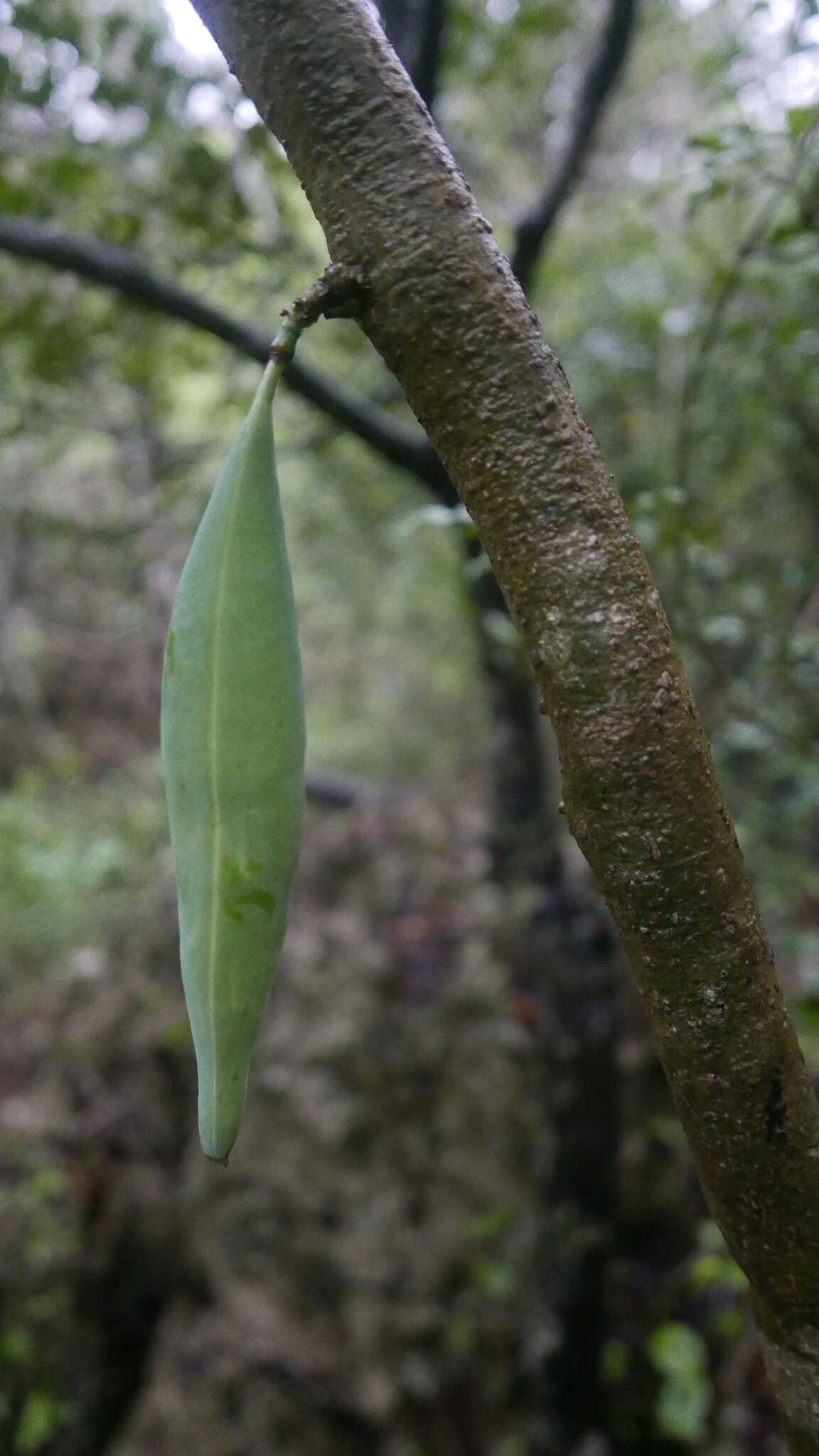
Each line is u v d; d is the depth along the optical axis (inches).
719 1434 36.0
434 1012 49.2
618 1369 39.7
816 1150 11.4
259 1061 50.4
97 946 66.6
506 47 35.6
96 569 90.4
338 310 11.4
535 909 37.6
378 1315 44.3
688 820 10.9
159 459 56.2
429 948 51.5
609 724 10.9
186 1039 53.3
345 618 92.8
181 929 11.7
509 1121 46.1
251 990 11.5
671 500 25.0
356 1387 43.1
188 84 31.2
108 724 108.8
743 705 29.5
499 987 48.4
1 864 75.2
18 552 100.0
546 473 11.0
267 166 32.6
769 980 11.2
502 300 11.1
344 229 11.3
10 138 33.2
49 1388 46.3
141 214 34.0
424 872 55.2
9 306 37.9
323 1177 47.3
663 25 43.0
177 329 41.8
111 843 75.5
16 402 44.1
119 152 33.3
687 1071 11.3
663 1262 41.4
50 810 90.0
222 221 33.8
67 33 29.8
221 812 11.4
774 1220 11.4
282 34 11.2
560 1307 38.9
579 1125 37.1
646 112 49.9
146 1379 46.5
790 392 35.4
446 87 37.9
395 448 32.7
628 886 11.1
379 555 77.4
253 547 11.5
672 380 45.9
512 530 11.1
